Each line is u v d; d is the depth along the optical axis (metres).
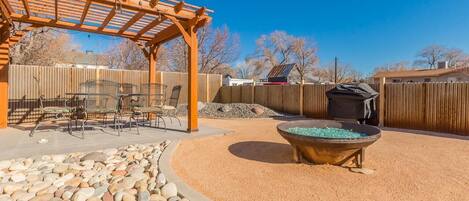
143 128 5.94
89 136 4.84
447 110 5.73
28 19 5.66
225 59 25.45
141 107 5.76
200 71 24.03
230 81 25.17
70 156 3.67
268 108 10.21
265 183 2.75
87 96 5.42
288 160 3.58
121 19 5.90
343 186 2.66
